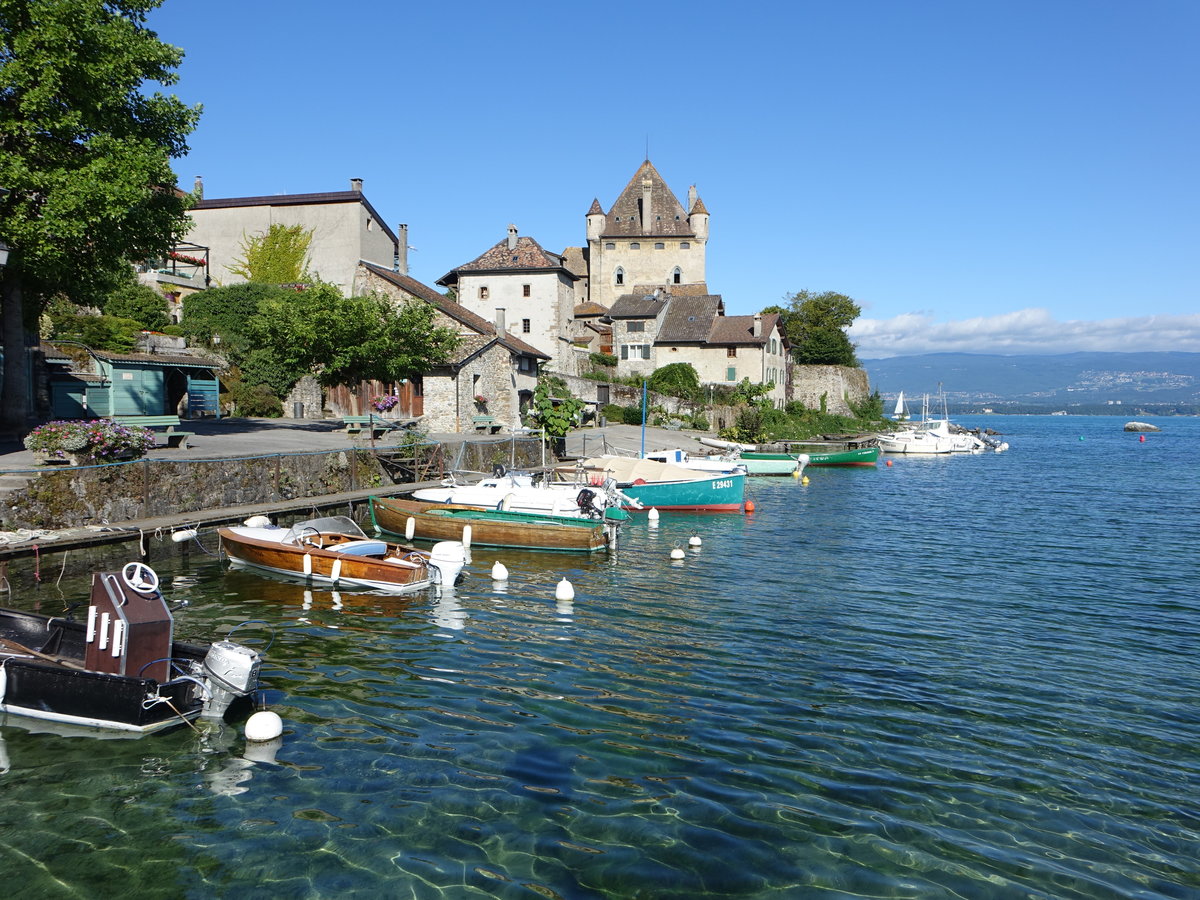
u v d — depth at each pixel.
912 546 23.72
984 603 16.94
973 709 11.12
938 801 8.59
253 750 9.30
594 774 8.96
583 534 21.33
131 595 9.77
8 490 15.08
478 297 59.59
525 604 16.06
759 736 10.05
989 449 79.19
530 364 46.88
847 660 13.05
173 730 9.73
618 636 14.04
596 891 6.92
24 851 7.30
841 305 91.38
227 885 6.89
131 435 18.09
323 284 32.62
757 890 6.99
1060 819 8.30
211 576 16.97
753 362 70.69
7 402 23.38
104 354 31.19
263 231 54.25
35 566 14.43
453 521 21.52
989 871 7.38
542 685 11.59
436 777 8.78
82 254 21.88
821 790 8.74
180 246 52.50
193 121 24.69
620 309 73.00
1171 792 8.92
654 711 10.76
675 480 30.39
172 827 7.73
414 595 16.38
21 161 19.47
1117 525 28.20
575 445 41.66
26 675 9.84
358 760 9.13
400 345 32.34
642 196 86.44
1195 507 33.41
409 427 35.94
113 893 6.75
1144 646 14.10
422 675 11.84
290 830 7.72
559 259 63.44
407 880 7.01
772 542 24.17
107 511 17.00
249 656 9.96
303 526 17.64
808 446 61.78
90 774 8.66
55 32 20.02
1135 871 7.44
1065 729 10.52
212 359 40.88
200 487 19.39
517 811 8.15
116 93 21.55
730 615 15.59
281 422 37.81
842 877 7.21
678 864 7.33
